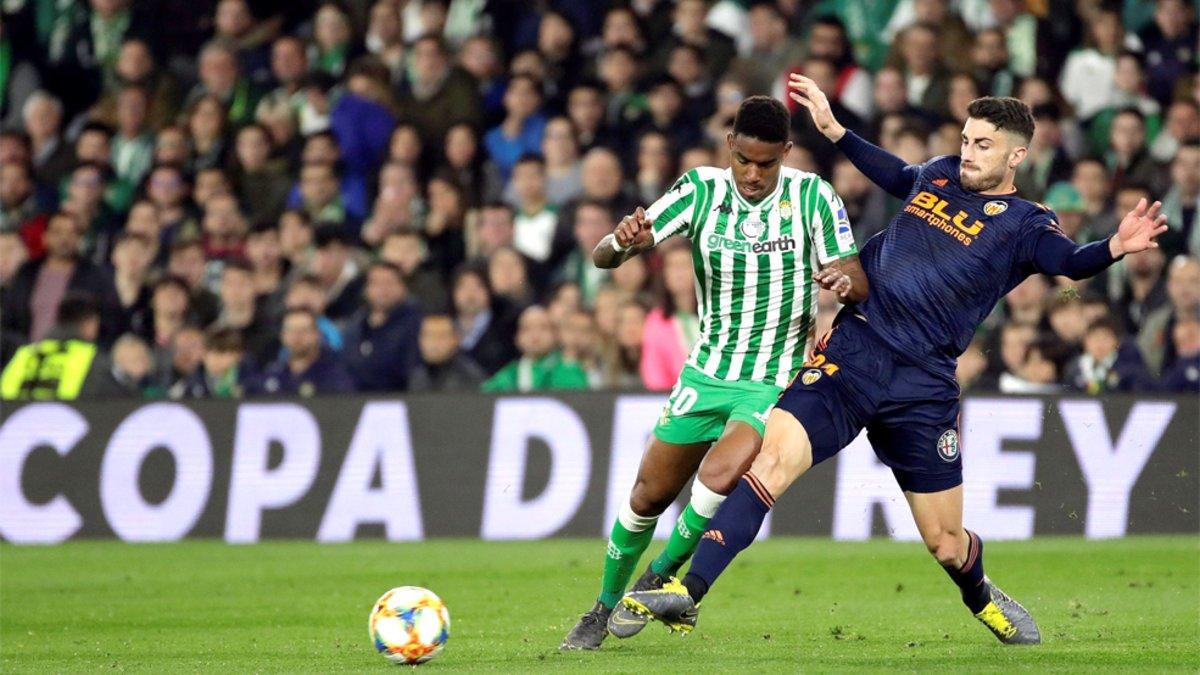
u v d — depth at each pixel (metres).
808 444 14.60
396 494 30.08
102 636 18.52
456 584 23.30
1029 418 28.86
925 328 14.78
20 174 40.22
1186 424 28.67
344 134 38.69
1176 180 35.34
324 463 30.33
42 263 37.78
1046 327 32.28
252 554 28.00
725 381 15.62
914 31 37.75
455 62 40.00
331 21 41.38
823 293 29.52
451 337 32.53
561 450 29.80
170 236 38.59
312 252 35.91
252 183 39.19
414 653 14.66
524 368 31.98
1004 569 24.27
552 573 24.42
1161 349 32.94
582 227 34.84
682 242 31.88
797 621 18.75
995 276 14.85
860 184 34.81
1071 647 15.75
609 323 31.81
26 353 32.19
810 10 40.56
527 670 14.07
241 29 42.19
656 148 35.91
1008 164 14.89
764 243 15.40
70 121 42.84
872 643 16.44
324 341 32.84
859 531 29.16
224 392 32.62
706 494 14.97
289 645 17.27
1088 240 34.94
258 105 41.09
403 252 35.09
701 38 39.41
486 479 29.92
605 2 41.59
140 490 30.56
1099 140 37.97
